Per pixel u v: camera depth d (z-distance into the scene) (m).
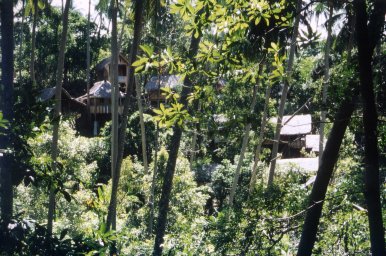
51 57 47.59
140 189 21.75
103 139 30.19
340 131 6.00
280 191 6.74
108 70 47.38
